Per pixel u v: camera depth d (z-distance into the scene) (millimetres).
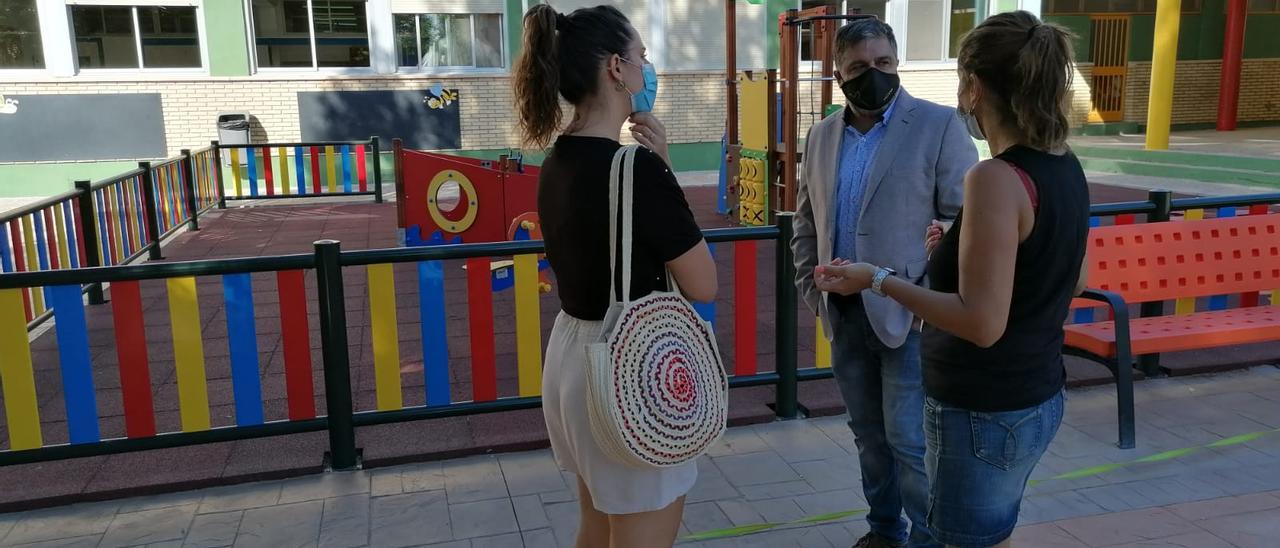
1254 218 4910
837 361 2939
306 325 3814
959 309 1905
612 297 1968
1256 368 5027
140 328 3678
